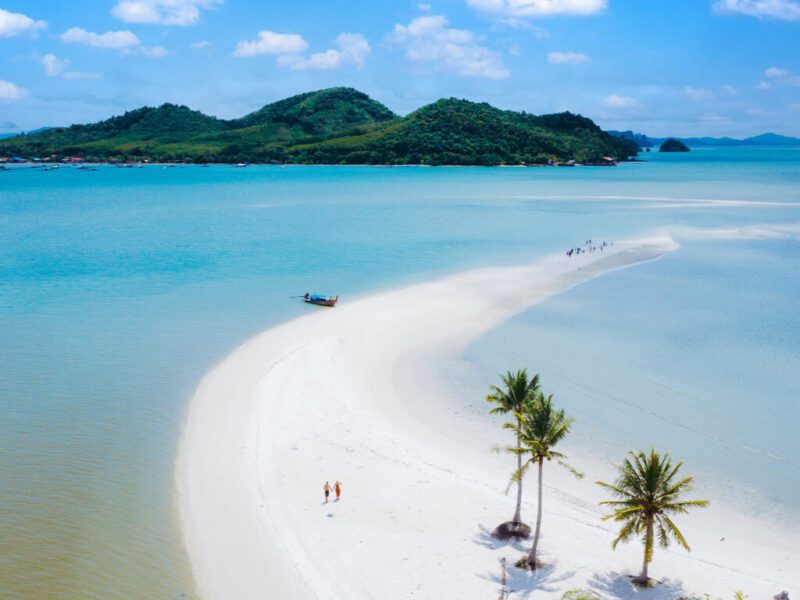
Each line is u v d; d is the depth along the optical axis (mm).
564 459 42781
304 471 40312
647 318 72000
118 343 64000
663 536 30672
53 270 97000
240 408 49469
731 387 54062
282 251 112562
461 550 32531
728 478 40875
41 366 57812
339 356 60438
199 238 126188
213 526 35094
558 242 119375
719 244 114750
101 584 30641
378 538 33562
